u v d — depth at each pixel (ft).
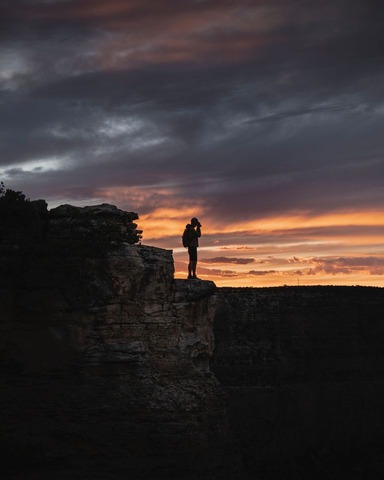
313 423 363.56
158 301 185.26
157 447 176.35
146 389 177.58
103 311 175.73
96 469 170.09
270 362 382.63
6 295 174.50
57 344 173.78
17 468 166.61
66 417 171.22
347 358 392.47
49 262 174.91
